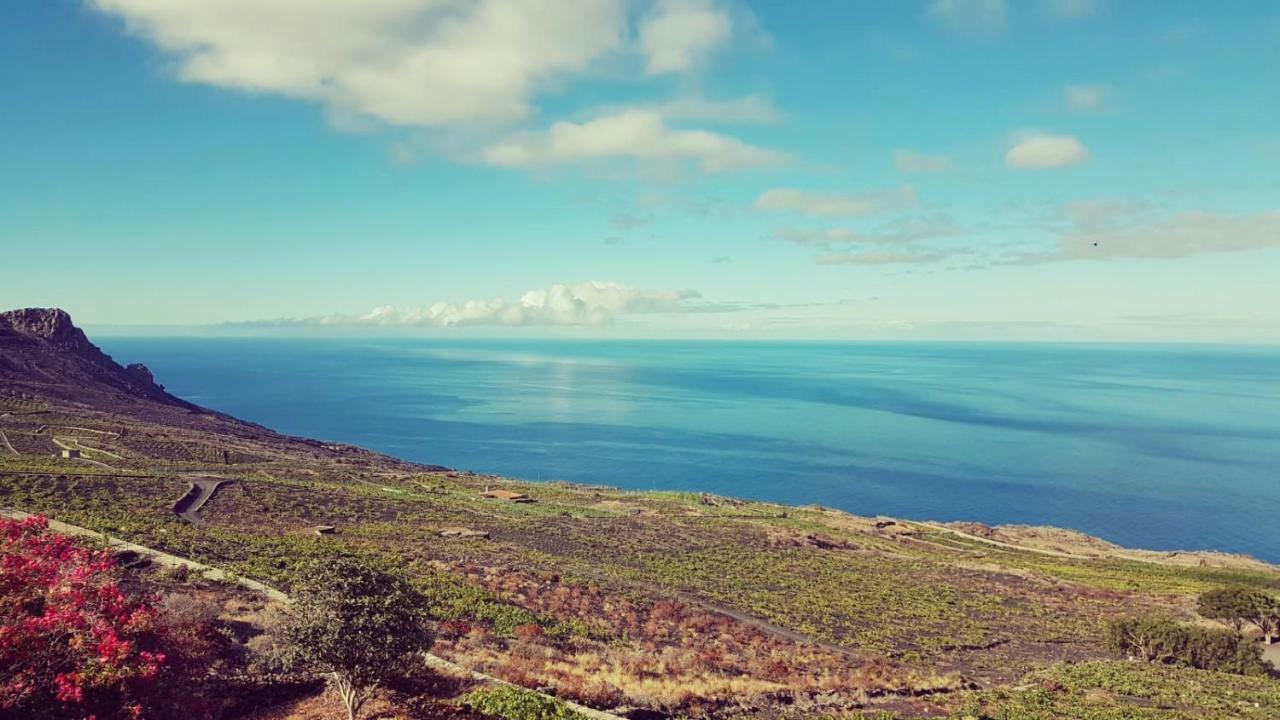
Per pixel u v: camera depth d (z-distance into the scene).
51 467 71.50
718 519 95.12
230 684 22.33
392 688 23.58
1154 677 41.34
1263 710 34.47
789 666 38.44
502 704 23.67
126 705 15.66
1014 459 199.88
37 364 142.00
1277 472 184.50
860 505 151.88
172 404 170.50
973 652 47.53
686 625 45.06
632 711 26.94
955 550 94.50
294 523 63.91
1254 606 54.44
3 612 15.30
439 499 89.38
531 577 51.09
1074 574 81.88
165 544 43.31
